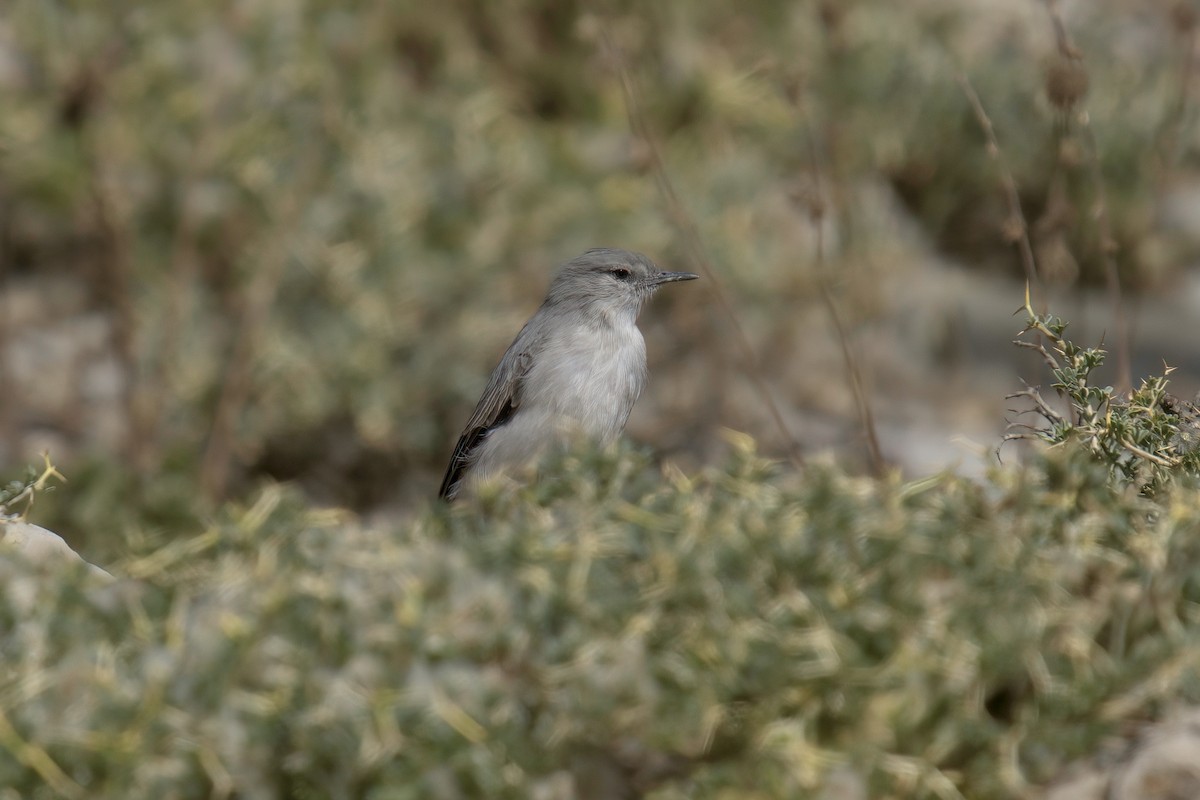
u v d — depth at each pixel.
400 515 18.06
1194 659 6.09
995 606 6.13
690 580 6.22
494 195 19.84
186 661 6.09
